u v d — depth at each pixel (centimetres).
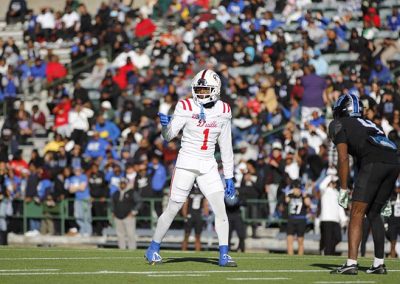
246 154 8344
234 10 10450
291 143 8269
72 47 10881
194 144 4156
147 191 8294
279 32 9612
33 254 5056
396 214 6956
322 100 8725
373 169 3750
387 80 9188
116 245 8375
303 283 3438
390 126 8212
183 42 10094
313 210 7869
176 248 8294
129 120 9244
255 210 7969
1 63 10738
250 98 9125
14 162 9175
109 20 10944
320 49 9738
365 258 5209
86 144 9169
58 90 10094
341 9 10338
